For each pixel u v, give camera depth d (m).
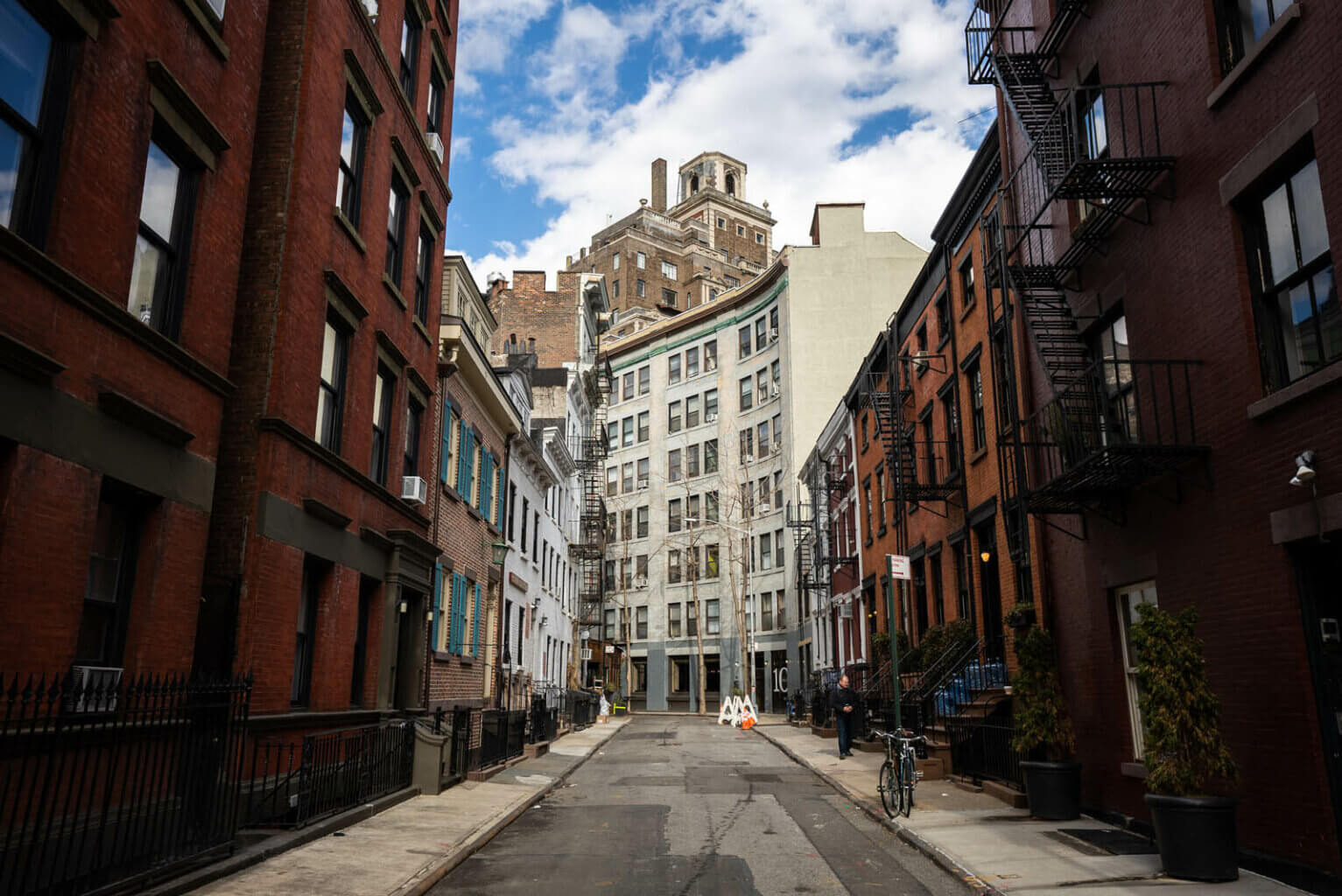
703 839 11.84
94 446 8.26
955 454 22.00
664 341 70.25
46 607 7.61
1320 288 8.73
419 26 18.73
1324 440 8.46
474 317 25.88
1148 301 11.69
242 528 11.31
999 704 15.70
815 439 54.47
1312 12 8.59
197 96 10.19
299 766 11.62
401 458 16.89
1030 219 15.65
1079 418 12.28
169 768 8.38
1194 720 8.83
